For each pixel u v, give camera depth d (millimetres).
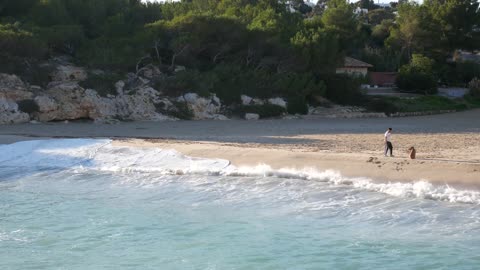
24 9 65438
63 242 17781
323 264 15602
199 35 61906
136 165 30016
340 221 19531
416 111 70000
